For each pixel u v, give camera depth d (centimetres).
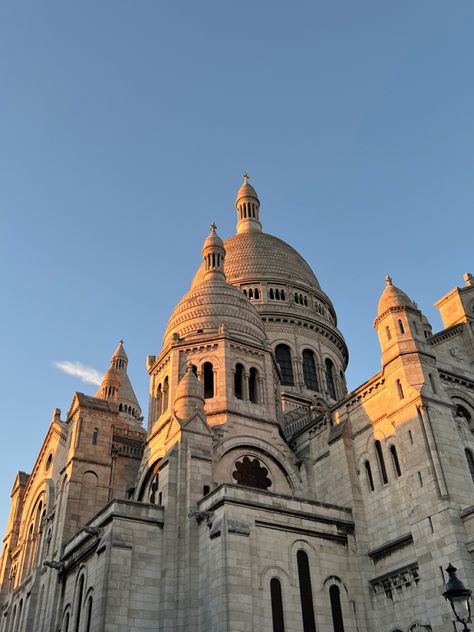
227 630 3434
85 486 5181
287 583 3841
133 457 5572
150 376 5853
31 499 6331
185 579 3900
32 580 5259
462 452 4041
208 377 5406
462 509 3747
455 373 4666
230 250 8869
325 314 8525
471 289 5253
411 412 4153
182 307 6012
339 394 7819
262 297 8125
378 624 3953
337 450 4731
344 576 4112
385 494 4256
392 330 4500
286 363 7612
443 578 3581
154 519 4122
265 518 3981
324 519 4219
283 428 5728
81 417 5469
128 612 3744
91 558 4203
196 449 4469
